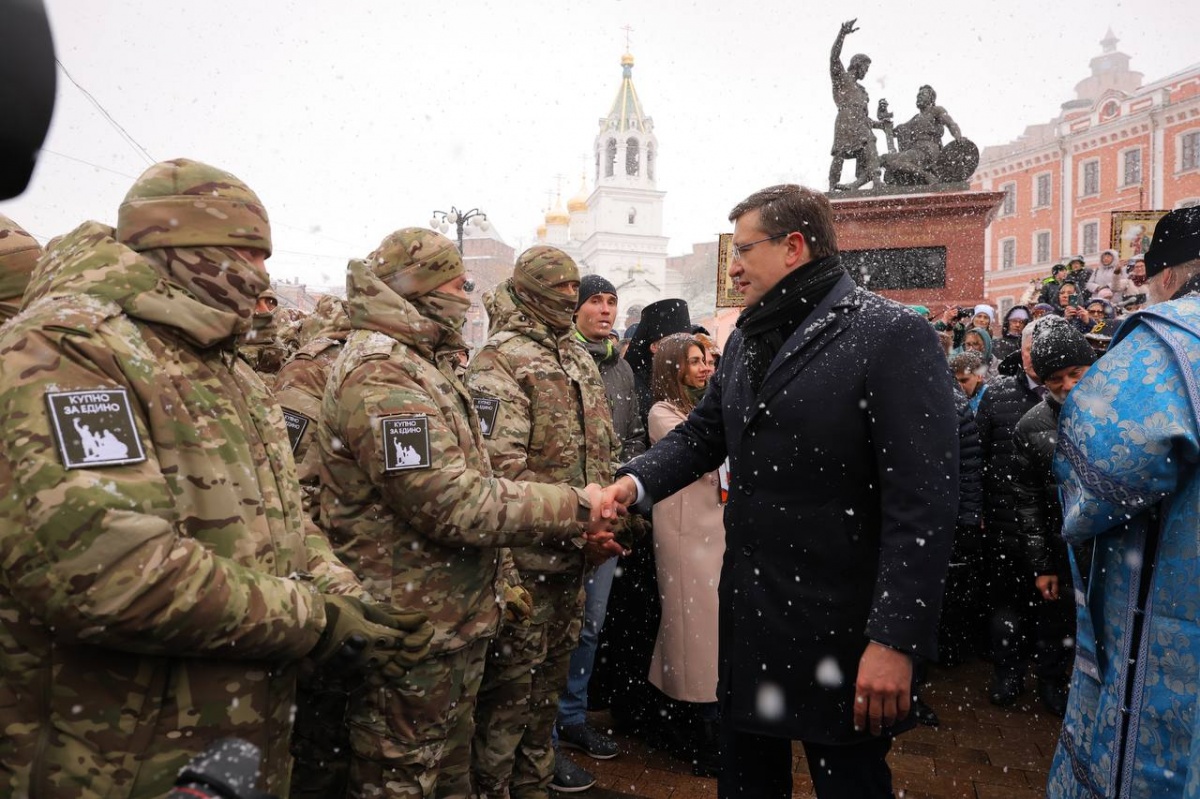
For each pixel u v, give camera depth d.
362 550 1.98
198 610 1.15
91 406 1.15
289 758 1.43
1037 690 3.98
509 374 2.71
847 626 1.76
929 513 1.66
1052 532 3.63
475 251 57.06
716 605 3.08
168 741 1.21
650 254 69.00
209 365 1.40
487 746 2.46
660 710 3.35
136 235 1.35
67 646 1.15
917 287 8.21
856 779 1.77
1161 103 31.27
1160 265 1.78
